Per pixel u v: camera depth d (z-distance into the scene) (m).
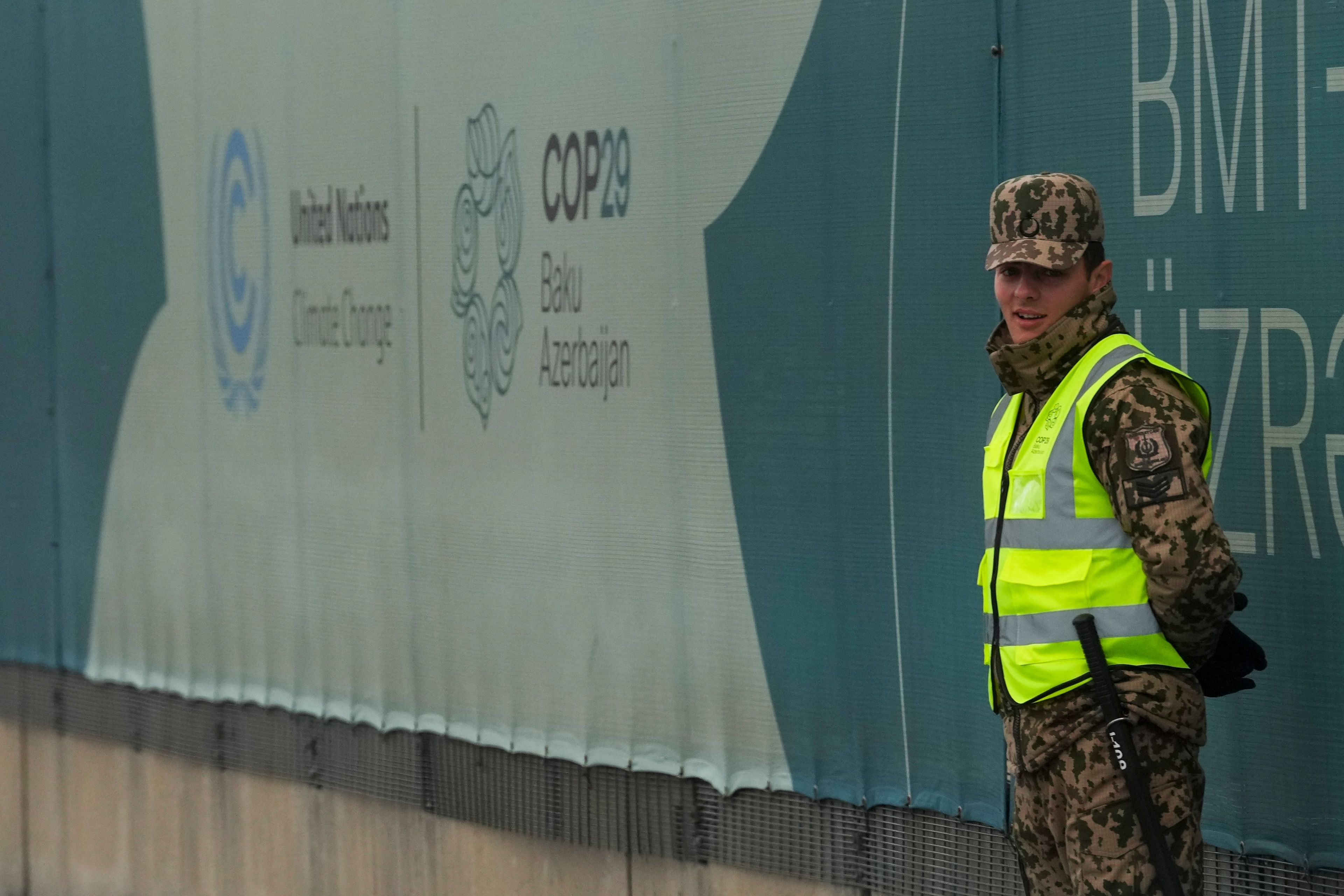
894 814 16.38
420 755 21.66
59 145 27.00
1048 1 14.60
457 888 21.27
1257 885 13.60
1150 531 10.73
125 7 25.67
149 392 25.67
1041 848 12.02
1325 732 13.11
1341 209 12.88
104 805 26.98
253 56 23.61
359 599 22.41
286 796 23.78
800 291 16.88
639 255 18.45
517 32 19.78
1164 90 13.82
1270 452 13.29
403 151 21.42
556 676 19.69
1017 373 11.95
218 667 24.73
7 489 28.30
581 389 19.19
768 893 17.58
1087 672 11.24
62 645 27.53
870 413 16.33
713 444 17.78
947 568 15.73
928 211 15.73
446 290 20.95
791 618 17.16
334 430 22.66
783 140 16.95
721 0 17.44
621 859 19.16
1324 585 13.05
